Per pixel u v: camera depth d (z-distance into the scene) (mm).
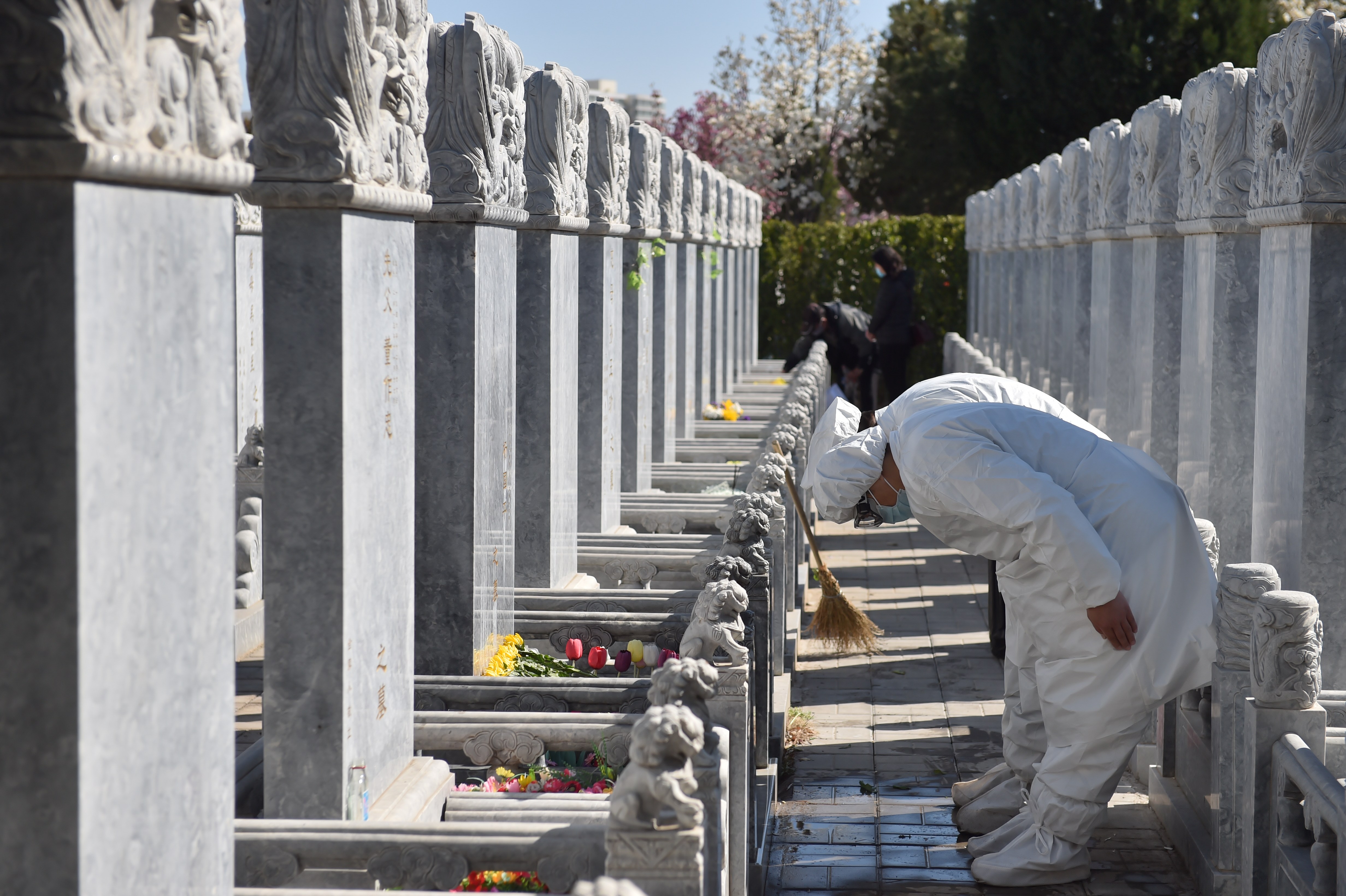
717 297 14781
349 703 3631
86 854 2090
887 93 32750
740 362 18062
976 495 4207
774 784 5211
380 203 3645
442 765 4145
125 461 2152
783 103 29234
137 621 2207
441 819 3912
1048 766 4406
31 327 2006
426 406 4996
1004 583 4465
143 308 2184
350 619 3627
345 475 3555
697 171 11992
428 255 4949
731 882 3787
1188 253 6590
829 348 15711
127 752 2195
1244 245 6000
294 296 3514
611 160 7207
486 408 5129
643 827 2607
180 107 2211
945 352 18516
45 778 2070
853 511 4824
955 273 22469
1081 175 9992
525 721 4297
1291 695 3832
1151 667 4223
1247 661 4098
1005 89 26172
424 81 4047
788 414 8938
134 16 2076
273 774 3615
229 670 2561
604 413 7402
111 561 2125
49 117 1939
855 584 9836
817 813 5191
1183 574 4289
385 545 3908
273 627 3598
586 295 7336
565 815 3777
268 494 3566
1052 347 11609
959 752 5984
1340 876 3326
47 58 1928
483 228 5027
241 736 5539
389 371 3920
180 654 2355
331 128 3410
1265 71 4859
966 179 32625
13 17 1916
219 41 2314
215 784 2504
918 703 6809
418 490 5012
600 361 7332
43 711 2064
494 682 4668
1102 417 8797
